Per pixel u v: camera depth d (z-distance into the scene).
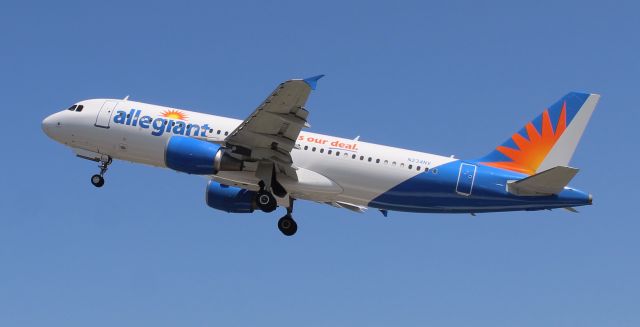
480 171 80.94
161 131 83.19
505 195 79.94
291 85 68.38
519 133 83.38
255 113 72.75
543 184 77.12
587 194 78.50
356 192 82.31
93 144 84.81
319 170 82.38
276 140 75.81
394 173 81.12
